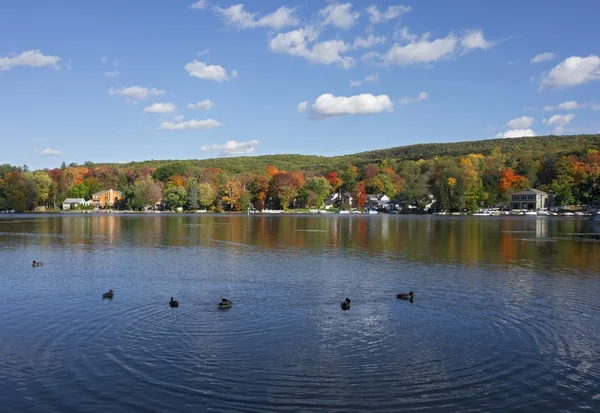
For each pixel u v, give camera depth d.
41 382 15.91
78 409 14.20
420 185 199.88
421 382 15.95
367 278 33.62
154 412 14.02
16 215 157.62
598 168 176.88
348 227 94.19
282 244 57.97
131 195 199.62
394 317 23.36
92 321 22.50
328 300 26.83
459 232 79.62
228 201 195.25
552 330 21.31
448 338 20.20
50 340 19.84
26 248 52.75
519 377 16.33
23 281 32.22
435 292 28.98
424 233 77.12
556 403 14.60
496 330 21.31
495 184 197.00
